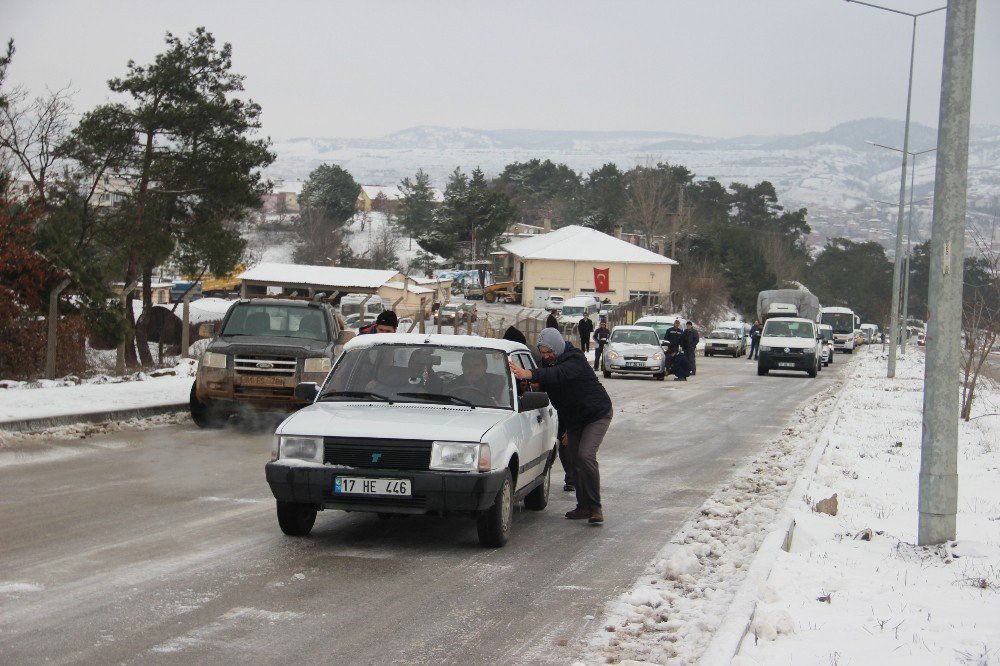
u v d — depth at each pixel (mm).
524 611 6977
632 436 18625
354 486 8531
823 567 8266
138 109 35844
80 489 11062
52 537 8719
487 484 8555
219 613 6648
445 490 8477
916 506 11797
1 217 22938
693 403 26156
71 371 23188
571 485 12367
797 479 12516
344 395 9703
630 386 32094
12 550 8211
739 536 9531
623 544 9352
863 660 5824
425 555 8594
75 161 34906
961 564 8578
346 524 9750
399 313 64812
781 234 150125
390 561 8320
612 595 7473
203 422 16984
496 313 76938
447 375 9898
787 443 17812
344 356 10180
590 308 72188
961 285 9219
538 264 92438
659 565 8406
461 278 106688
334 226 134875
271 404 16781
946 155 9188
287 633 6289
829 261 148250
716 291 102375
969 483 13789
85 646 5895
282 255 123375
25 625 6262
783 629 6324
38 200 26109
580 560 8625
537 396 9906
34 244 23406
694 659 5863
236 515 9953
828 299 139000
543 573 8109
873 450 16734
